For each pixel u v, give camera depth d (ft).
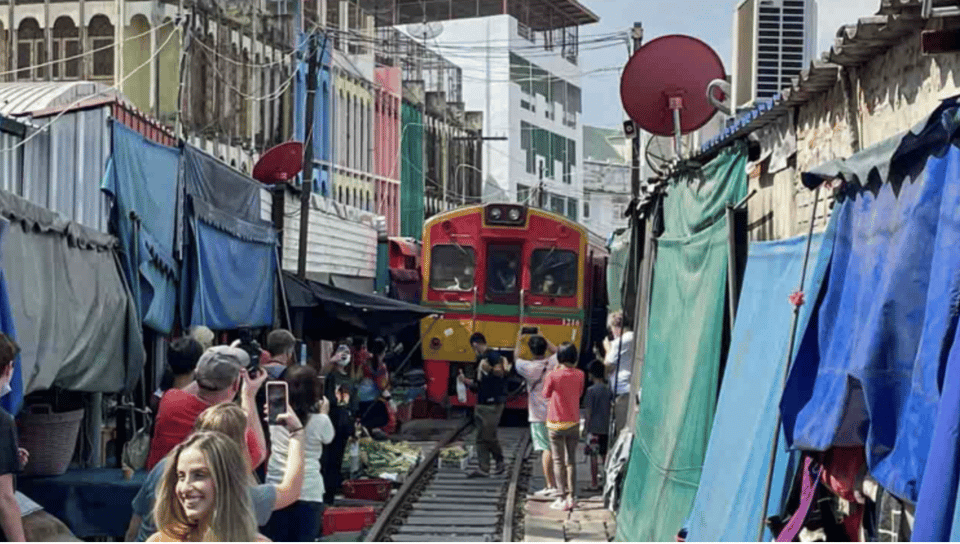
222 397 29.45
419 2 219.20
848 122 25.88
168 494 17.74
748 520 26.12
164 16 89.40
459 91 212.43
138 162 46.09
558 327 93.81
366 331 75.92
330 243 89.81
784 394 24.03
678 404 38.68
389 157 161.07
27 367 33.14
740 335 31.55
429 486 64.54
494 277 94.79
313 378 32.35
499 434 92.12
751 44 40.04
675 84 43.27
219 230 56.90
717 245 36.32
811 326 24.00
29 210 33.30
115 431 44.78
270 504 23.97
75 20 91.09
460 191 202.80
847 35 23.30
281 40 112.27
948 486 16.29
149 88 88.89
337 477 54.29
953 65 20.39
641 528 41.91
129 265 43.93
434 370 94.89
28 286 33.42
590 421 60.95
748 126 33.45
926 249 18.99
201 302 53.06
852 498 23.17
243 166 101.86
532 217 94.63
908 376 19.21
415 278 120.26
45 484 34.27
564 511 55.77
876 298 19.90
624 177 271.08
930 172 18.89
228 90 98.99
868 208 22.07
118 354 42.27
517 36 224.12
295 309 72.43
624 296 62.54
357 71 144.77
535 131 233.96
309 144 77.97
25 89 50.93
